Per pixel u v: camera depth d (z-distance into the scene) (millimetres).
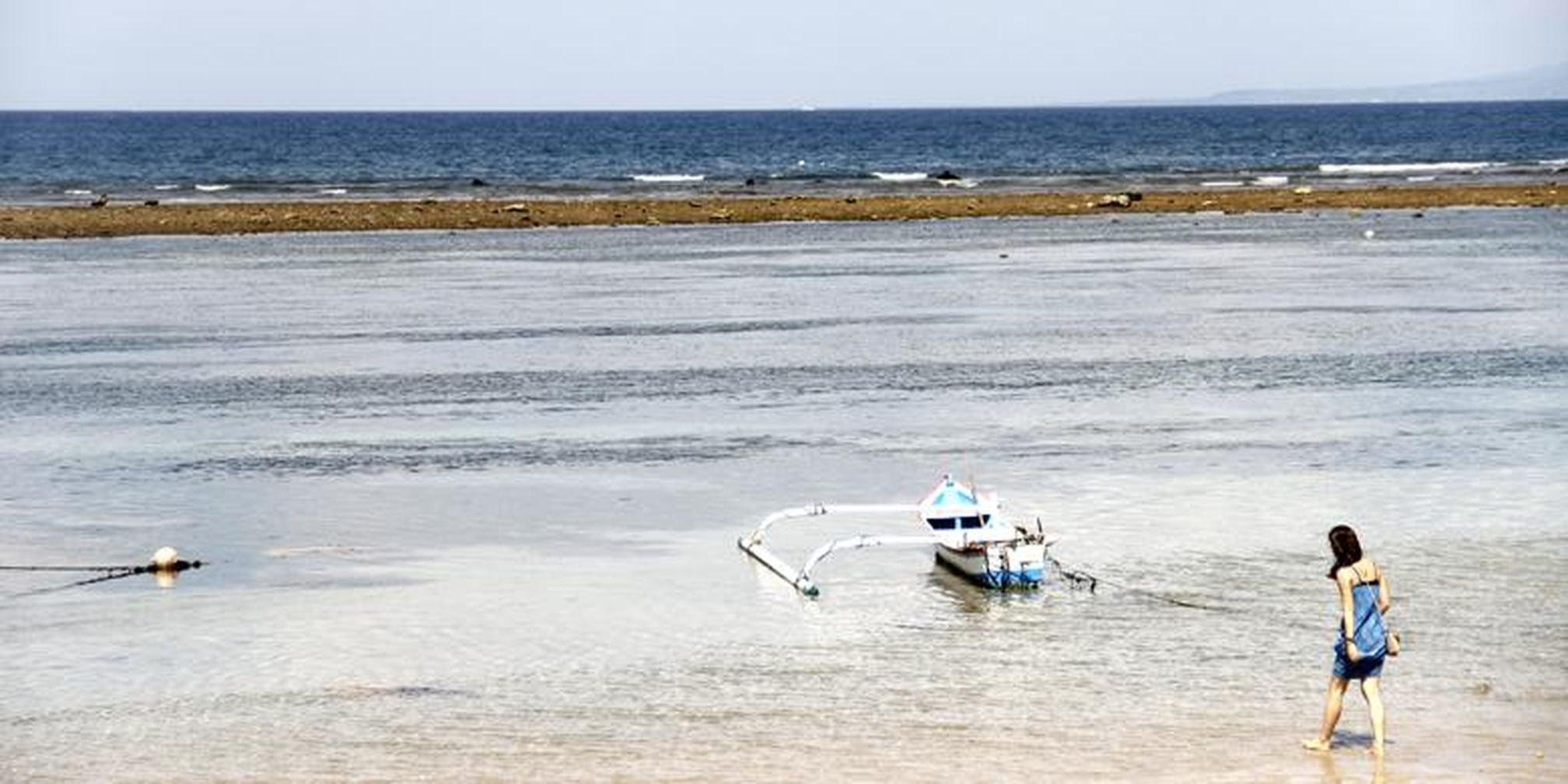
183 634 49281
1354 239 175500
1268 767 38125
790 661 46469
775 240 177000
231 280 140875
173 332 110562
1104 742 39875
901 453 73062
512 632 49219
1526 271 143375
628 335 108438
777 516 58688
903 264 153125
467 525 61656
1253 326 111062
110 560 57438
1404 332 107750
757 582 54688
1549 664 45406
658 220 199125
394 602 52312
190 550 58625
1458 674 44594
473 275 144750
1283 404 83438
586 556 57719
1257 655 46500
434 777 38125
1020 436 76250
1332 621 49469
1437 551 56781
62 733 41312
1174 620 49906
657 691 44000
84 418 82250
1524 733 40250
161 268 149875
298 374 94312
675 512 63656
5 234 179375
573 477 69125
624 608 51656
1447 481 67062
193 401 86562
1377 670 39031
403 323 114625
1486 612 50062
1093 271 146000
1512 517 61344
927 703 42844
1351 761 38438
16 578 55375
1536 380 90000
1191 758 38719
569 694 43812
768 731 40875
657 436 77062
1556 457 71125
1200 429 77562
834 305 123188
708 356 99625
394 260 157375
